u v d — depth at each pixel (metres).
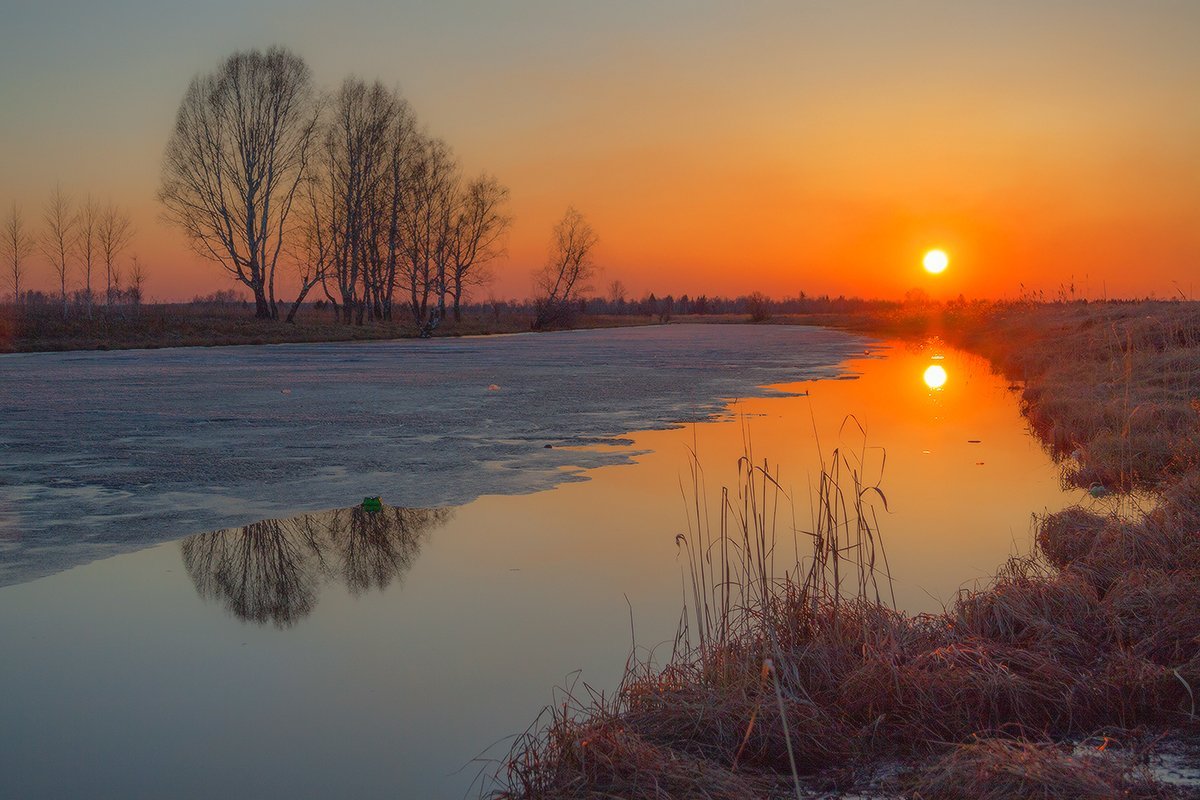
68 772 4.12
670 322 106.12
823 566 5.34
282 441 12.85
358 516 8.59
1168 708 4.22
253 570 7.02
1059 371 19.20
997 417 15.79
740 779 3.63
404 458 11.55
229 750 4.34
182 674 5.17
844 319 101.00
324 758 4.24
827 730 4.05
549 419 15.35
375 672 5.18
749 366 28.88
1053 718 4.18
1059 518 7.56
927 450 12.29
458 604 6.26
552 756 3.94
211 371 25.72
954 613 5.40
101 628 5.86
